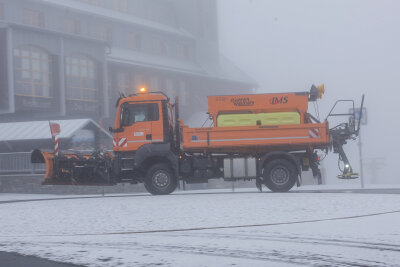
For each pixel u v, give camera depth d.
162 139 15.67
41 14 43.81
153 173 15.70
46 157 16.08
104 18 49.09
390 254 6.08
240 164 15.55
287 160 15.47
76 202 14.31
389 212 10.01
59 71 37.75
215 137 15.56
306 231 7.84
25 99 35.47
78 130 31.17
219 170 15.95
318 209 10.62
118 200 14.37
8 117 36.91
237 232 7.93
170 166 15.85
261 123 15.62
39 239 7.72
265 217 9.57
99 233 8.22
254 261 5.83
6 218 10.66
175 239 7.43
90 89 40.81
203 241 7.20
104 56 41.81
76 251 6.61
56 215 10.91
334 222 8.74
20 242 7.46
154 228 8.61
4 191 23.95
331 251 6.30
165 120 15.70
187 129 15.66
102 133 32.88
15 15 41.62
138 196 16.11
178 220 9.49
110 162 16.06
